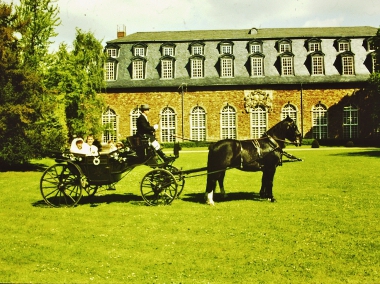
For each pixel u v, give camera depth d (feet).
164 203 41.22
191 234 29.86
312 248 26.30
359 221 32.81
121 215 36.24
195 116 165.27
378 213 35.58
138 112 164.96
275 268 23.07
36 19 91.35
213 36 178.40
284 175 63.41
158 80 167.02
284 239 28.27
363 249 25.93
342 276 21.80
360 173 63.77
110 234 30.17
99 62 132.98
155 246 27.20
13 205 41.70
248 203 41.04
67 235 30.07
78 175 40.45
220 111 164.66
